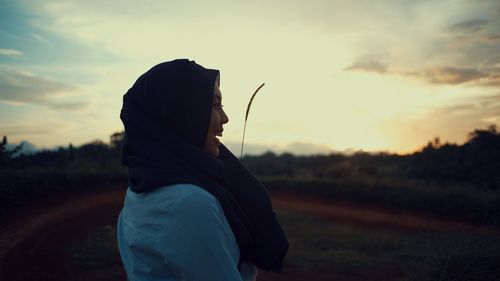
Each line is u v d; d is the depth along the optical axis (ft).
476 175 67.21
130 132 4.75
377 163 105.81
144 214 4.26
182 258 3.83
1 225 37.52
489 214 48.57
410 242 38.73
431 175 73.05
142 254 4.33
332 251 35.27
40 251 31.81
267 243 4.91
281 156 138.21
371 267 30.37
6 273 27.07
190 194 3.96
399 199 57.82
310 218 52.80
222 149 5.46
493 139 74.90
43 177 51.29
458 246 28.58
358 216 54.49
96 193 55.16
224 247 3.93
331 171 85.51
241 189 5.12
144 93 4.74
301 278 28.58
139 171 4.41
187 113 4.64
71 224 40.52
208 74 4.77
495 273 23.21
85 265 29.43
